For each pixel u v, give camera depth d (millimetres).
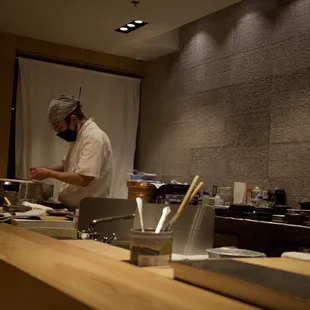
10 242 1247
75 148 3168
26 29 4508
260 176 3799
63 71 5020
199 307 680
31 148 4816
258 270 923
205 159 4453
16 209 2305
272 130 3715
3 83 4742
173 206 1670
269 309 762
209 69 4496
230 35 4266
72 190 3105
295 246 2762
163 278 884
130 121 5418
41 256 1034
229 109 4199
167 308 649
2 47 4723
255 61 3953
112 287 759
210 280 878
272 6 3826
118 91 5355
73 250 1141
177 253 1711
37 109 4871
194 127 4637
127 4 3621
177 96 4926
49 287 750
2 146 4738
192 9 3668
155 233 1159
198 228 1757
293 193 3473
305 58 3467
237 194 3844
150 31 4297
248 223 3121
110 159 3180
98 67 5234
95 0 3568
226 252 1404
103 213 1971
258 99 3885
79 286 751
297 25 3564
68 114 3086
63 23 4219
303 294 726
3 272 954
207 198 3846
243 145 4004
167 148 5020
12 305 889
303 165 3412
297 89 3514
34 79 4871
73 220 2082
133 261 1160
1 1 3730
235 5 4227
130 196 3990
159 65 5258
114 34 4469
